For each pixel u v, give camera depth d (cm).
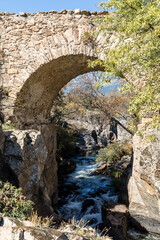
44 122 948
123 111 1325
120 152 1296
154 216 611
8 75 739
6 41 744
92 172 1213
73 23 705
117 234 554
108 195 883
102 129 1977
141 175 626
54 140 984
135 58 420
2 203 332
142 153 621
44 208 532
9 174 448
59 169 1181
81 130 1973
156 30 375
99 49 669
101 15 692
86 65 852
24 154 460
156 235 604
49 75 825
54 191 847
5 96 729
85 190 958
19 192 374
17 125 699
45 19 725
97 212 753
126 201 739
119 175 1071
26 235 194
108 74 469
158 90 407
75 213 776
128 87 440
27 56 734
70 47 706
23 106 772
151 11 357
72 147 1588
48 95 959
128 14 439
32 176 486
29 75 727
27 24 736
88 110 1997
